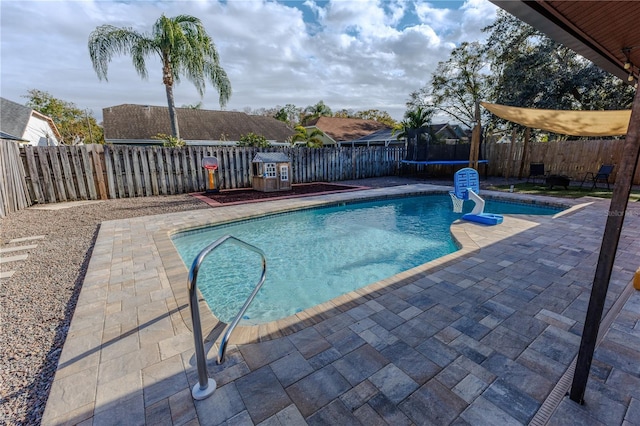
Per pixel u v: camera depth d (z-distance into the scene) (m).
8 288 3.43
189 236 6.15
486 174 14.64
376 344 2.34
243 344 2.36
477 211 6.61
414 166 16.61
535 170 11.70
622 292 3.13
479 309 2.84
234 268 4.88
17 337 2.55
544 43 13.54
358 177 15.00
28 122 17.09
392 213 8.57
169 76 12.45
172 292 3.26
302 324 2.63
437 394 1.87
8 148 7.21
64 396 1.87
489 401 1.81
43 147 8.20
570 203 7.80
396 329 2.54
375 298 3.07
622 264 3.89
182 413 1.75
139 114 19.86
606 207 7.33
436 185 12.02
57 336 2.57
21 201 7.69
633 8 1.83
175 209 7.67
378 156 15.57
